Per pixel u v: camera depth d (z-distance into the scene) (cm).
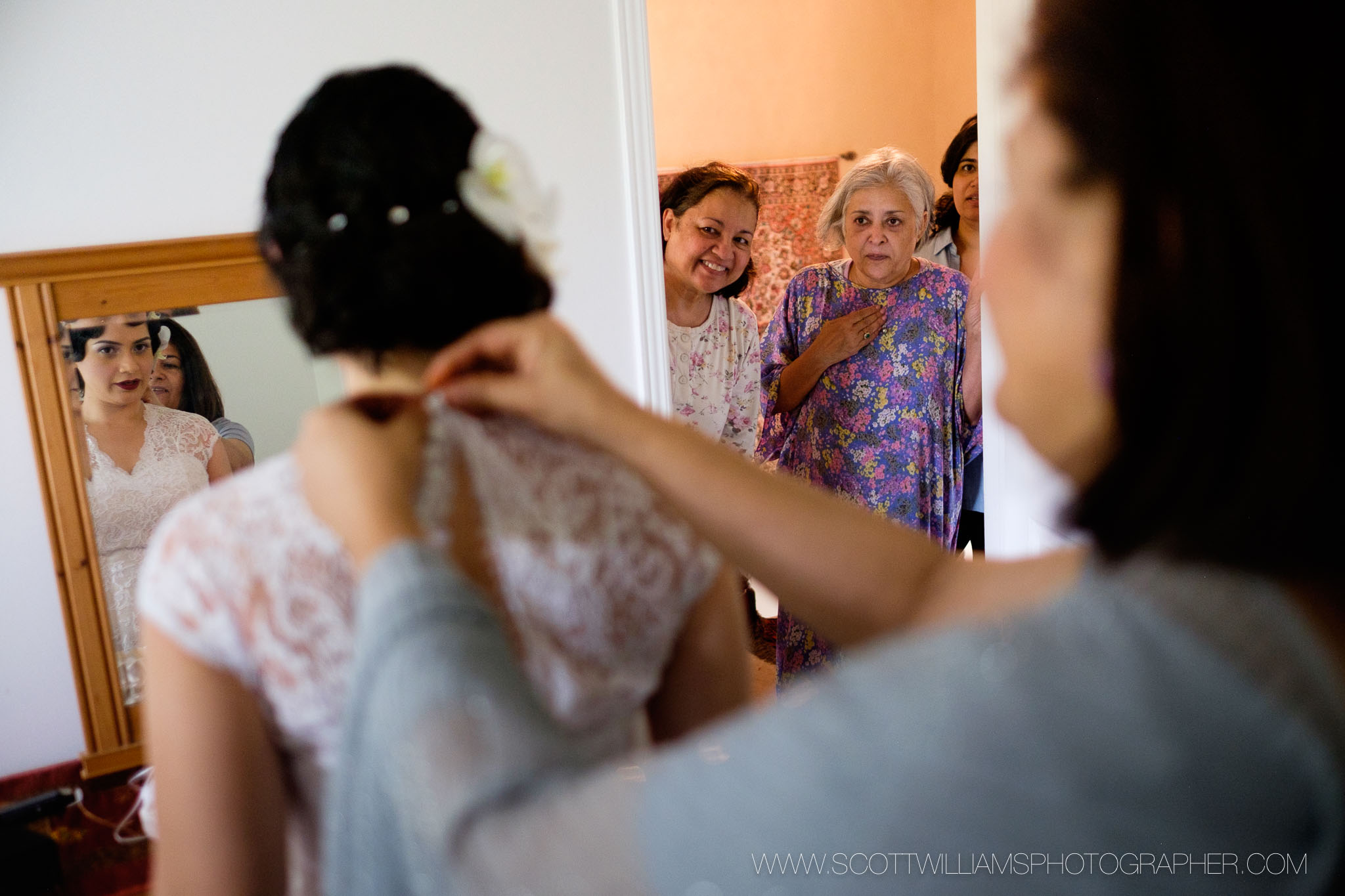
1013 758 32
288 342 193
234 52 185
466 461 63
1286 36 32
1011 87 39
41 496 179
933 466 267
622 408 67
